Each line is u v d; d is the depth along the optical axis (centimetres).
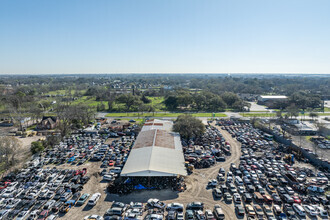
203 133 10950
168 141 8500
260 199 5322
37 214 4859
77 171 6856
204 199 5544
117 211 4859
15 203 5222
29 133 11138
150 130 9894
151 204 5203
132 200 5475
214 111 19012
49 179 6381
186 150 8762
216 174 6919
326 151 8938
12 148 7238
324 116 16588
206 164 7475
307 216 4922
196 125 10356
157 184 6150
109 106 19688
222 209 5147
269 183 6362
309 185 6178
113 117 16188
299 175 6756
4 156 7319
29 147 9188
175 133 9956
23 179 6431
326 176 6800
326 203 5375
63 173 6875
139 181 6291
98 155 8231
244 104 19312
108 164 7619
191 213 4812
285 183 6288
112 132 11538
